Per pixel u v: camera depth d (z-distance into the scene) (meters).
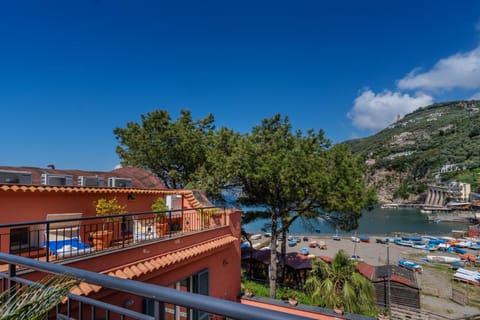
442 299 17.84
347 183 10.83
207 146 16.78
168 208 9.01
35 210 6.43
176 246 6.81
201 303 1.06
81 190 7.26
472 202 72.19
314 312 8.99
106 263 5.13
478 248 33.50
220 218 9.12
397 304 14.41
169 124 17.19
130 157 17.30
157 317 1.23
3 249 5.74
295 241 34.44
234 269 9.28
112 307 1.59
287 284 15.92
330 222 13.22
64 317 1.88
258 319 0.91
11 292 1.88
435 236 43.66
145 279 5.71
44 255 5.98
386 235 43.28
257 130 13.71
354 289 10.85
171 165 17.23
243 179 12.58
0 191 5.79
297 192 11.09
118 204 8.53
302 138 12.39
